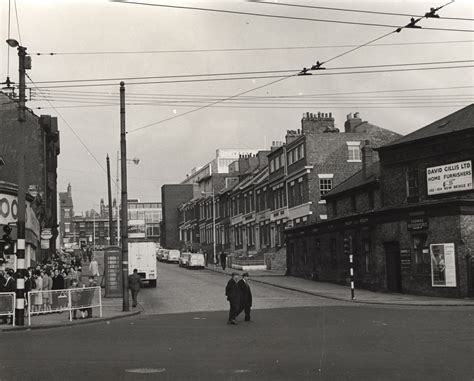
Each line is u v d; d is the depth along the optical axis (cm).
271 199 6062
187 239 10575
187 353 1345
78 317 2308
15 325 2050
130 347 1462
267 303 2933
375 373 1066
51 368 1154
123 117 2847
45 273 2694
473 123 3219
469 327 1800
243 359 1245
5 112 4984
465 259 3083
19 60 2216
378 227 3591
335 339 1562
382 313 2342
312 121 5247
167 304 3000
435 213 3203
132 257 4088
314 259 4550
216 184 8888
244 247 6994
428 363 1166
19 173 2189
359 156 5153
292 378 1029
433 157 3394
